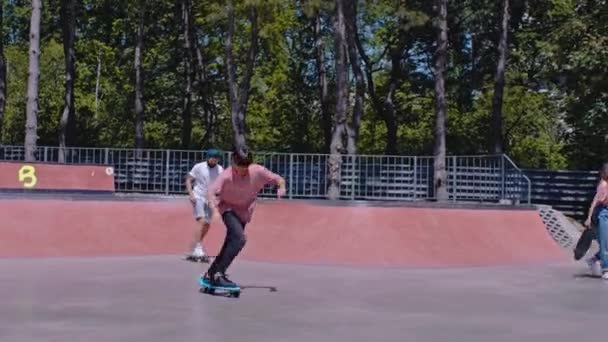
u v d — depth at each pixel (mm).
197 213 11727
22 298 8172
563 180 24391
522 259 12898
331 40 36094
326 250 12305
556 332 6898
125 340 6191
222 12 26656
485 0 31250
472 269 11773
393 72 34125
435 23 24625
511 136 39375
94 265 11203
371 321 7258
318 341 6301
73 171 19250
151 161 24812
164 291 8836
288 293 8930
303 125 39000
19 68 38625
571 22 22688
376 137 41562
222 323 6984
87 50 40062
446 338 6543
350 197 23562
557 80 26141
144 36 35844
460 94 33219
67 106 31156
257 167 8508
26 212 12914
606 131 22969
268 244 12805
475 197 22891
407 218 13148
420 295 9000
